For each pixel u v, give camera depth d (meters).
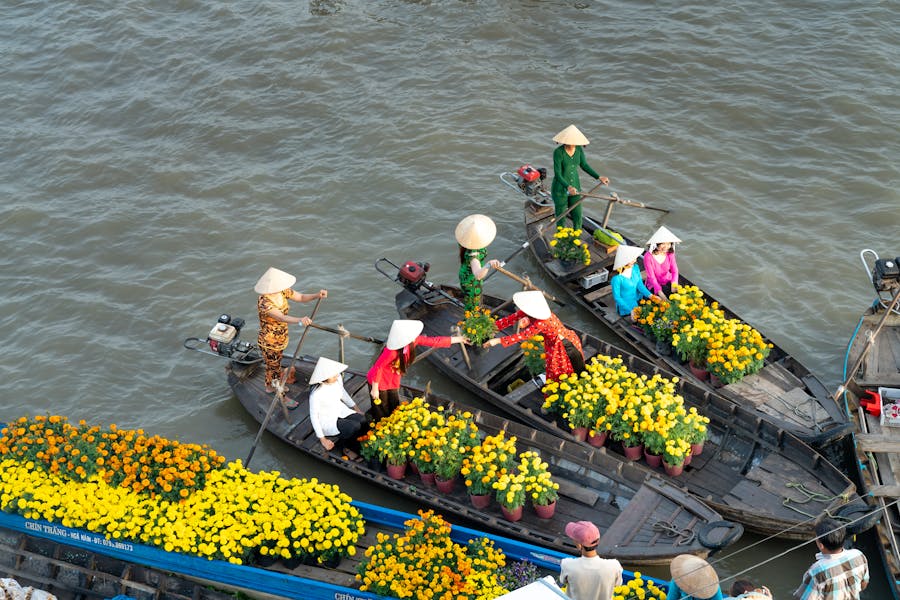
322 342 23.53
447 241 26.62
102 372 22.94
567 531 13.47
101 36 35.91
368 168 29.30
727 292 24.17
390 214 27.67
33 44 35.88
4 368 23.05
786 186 27.45
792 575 17.19
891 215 26.14
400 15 36.16
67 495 16.95
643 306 21.61
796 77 31.47
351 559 16.50
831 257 24.98
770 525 16.94
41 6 38.09
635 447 18.20
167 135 31.28
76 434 17.75
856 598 13.38
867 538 17.39
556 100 31.59
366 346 23.42
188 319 24.42
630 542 16.27
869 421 19.06
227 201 28.34
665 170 28.41
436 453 17.41
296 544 16.05
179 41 35.47
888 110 29.81
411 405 18.55
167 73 33.97
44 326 24.28
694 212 26.84
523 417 19.53
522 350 21.05
